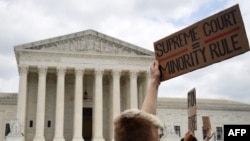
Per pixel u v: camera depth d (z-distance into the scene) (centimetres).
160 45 804
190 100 1366
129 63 9556
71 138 9781
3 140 9894
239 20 703
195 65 757
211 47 738
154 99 679
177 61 774
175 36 785
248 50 691
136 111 491
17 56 9288
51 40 9162
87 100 10119
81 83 9181
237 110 11881
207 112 11606
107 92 10244
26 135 9312
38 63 8994
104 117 10075
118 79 9400
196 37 756
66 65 9175
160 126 483
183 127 11206
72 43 9344
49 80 9975
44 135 9506
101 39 9550
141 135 466
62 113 8894
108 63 9425
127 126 473
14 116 10125
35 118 9512
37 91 9681
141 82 10106
